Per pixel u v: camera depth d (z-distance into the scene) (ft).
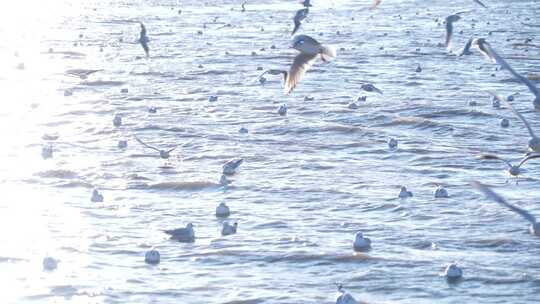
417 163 177.78
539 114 217.77
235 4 527.81
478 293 114.01
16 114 219.20
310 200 152.97
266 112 220.43
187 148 188.14
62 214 143.84
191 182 161.79
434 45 333.83
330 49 76.23
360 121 211.82
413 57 307.17
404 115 216.33
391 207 148.46
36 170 168.96
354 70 280.31
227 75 274.36
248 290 113.60
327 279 118.11
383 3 518.37
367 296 113.19
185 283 115.85
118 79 268.82
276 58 306.55
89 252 126.21
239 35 373.40
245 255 125.49
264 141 194.29
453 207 147.84
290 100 234.79
